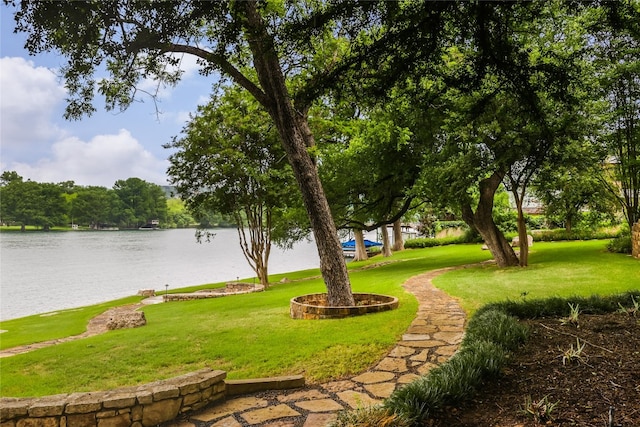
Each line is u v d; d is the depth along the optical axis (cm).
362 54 620
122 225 10519
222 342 736
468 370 394
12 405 399
